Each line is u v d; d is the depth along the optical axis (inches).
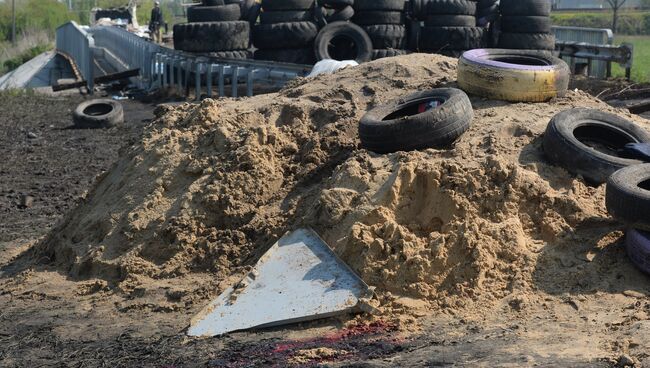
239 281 344.8
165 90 1215.6
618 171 335.6
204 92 1144.2
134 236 395.9
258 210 386.3
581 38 1091.9
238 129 428.8
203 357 295.0
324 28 995.9
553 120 377.4
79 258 407.5
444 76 463.5
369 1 1003.3
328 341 295.9
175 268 375.2
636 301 300.5
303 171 398.9
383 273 319.0
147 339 319.6
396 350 280.7
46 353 319.0
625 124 394.6
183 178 415.5
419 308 310.0
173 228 386.0
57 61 2074.3
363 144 392.2
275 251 347.3
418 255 319.6
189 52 1071.6
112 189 440.1
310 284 326.0
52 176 701.3
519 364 256.7
